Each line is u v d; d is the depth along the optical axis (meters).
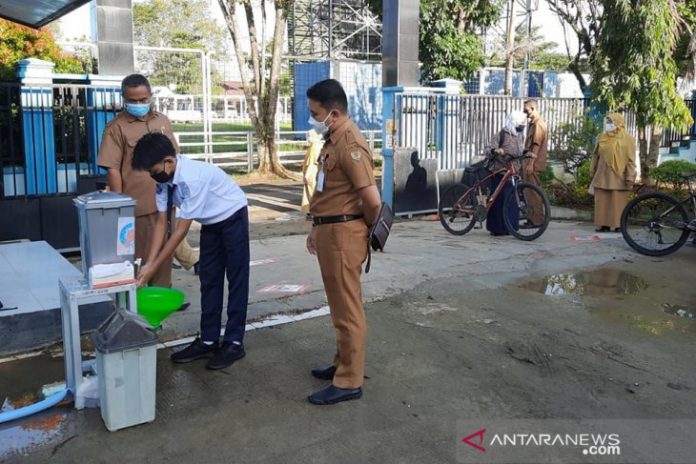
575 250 7.28
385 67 9.61
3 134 6.77
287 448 3.12
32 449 3.10
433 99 9.84
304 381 3.87
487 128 10.47
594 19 12.51
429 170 9.92
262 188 14.13
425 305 5.30
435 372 4.00
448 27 15.41
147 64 20.58
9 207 6.64
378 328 4.75
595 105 11.14
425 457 3.04
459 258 6.82
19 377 3.91
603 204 8.27
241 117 22.75
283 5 15.29
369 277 5.99
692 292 5.73
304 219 9.95
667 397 3.67
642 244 7.33
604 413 3.48
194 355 4.11
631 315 5.10
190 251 5.92
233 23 15.56
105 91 6.99
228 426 3.33
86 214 3.26
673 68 10.41
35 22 7.21
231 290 4.07
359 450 3.10
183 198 3.73
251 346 4.38
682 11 11.06
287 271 6.22
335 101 3.39
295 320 4.89
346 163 3.38
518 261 6.75
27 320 4.29
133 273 3.43
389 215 3.54
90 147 7.02
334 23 24.00
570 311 5.19
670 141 13.88
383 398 3.64
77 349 3.42
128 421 3.28
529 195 7.76
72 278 3.53
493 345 4.45
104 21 6.89
